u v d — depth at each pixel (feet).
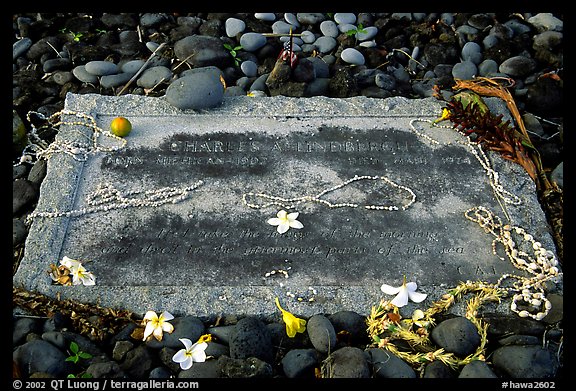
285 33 7.06
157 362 4.25
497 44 6.87
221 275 4.64
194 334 4.33
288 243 4.82
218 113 5.72
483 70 6.68
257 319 4.34
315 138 5.57
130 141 5.47
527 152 5.65
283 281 4.62
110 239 4.82
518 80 6.62
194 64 6.59
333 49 6.95
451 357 4.27
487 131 5.53
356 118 5.76
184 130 5.58
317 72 6.54
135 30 7.07
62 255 4.73
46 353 4.17
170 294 4.53
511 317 4.47
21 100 6.20
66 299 4.50
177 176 5.23
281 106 5.80
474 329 4.33
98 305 4.47
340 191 5.18
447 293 4.60
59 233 4.83
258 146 5.48
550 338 4.42
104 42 6.90
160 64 6.62
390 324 4.34
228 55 6.69
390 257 4.78
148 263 4.68
